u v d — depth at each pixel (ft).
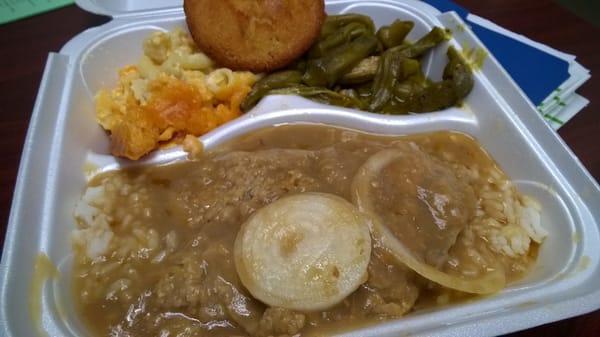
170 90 0.61
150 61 0.68
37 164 0.50
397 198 0.47
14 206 0.44
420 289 0.44
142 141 0.56
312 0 0.66
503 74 0.61
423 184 0.49
